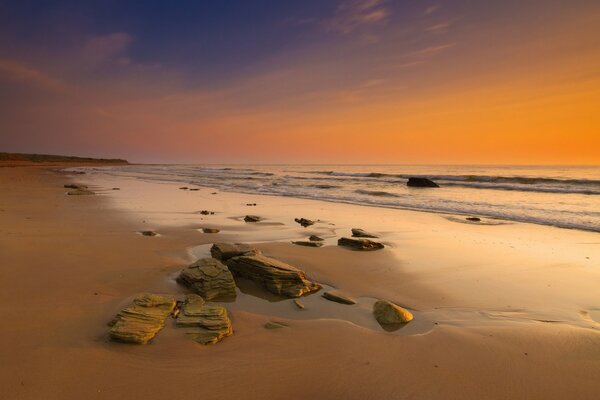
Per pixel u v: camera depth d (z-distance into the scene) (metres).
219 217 18.94
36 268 9.04
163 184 43.09
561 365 5.46
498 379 5.12
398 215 20.22
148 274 9.17
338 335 6.36
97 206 21.55
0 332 5.85
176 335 6.02
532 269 10.52
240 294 8.41
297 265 10.66
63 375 4.84
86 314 6.67
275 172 88.94
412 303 8.05
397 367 5.39
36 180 44.47
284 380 4.99
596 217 19.08
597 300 8.23
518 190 34.56
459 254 12.09
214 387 4.77
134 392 4.59
